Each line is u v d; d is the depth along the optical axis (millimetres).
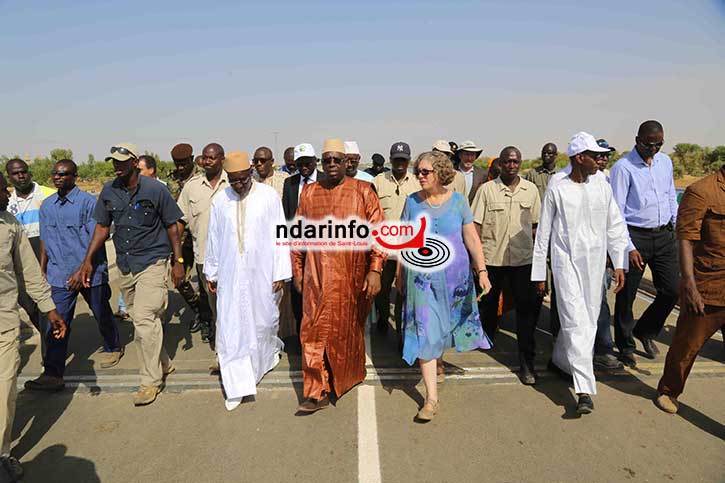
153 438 3289
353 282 3699
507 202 4180
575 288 3543
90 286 4309
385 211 5211
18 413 3662
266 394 3893
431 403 3428
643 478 2791
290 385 4043
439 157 3498
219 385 4047
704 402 3621
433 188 3559
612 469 2875
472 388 3908
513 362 4402
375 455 3041
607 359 4109
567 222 3545
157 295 3840
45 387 3941
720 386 3857
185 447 3172
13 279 3016
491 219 4227
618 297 4289
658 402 3555
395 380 4090
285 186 4887
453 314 3662
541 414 3496
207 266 4078
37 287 3266
